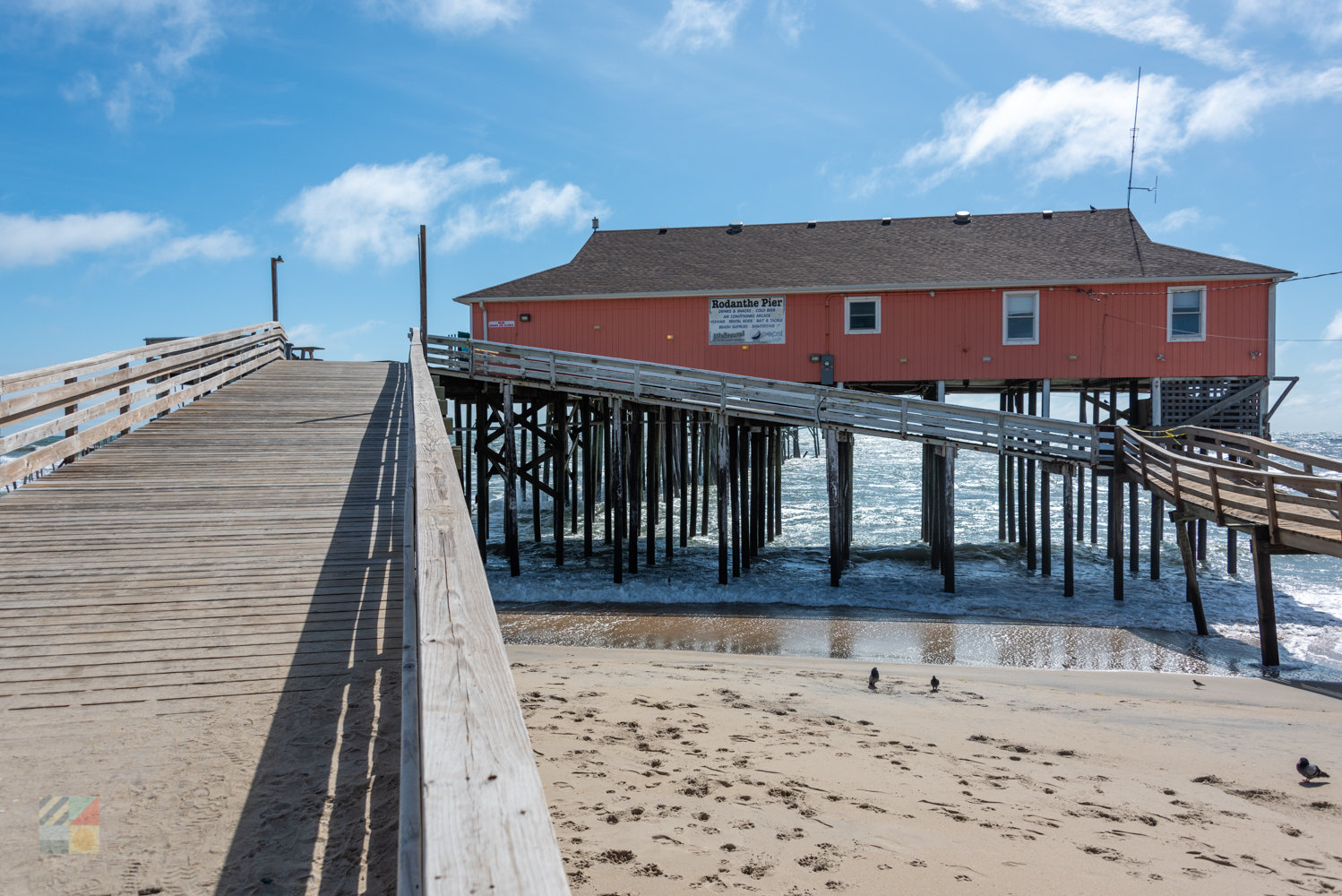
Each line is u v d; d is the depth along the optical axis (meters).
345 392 14.24
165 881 2.78
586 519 19.16
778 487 23.83
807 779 4.83
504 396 17.53
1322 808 4.98
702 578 16.81
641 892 3.31
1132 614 13.85
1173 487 13.08
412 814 2.09
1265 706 8.19
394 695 4.27
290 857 2.93
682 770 4.87
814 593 15.45
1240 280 18.47
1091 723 6.92
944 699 7.60
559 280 21.48
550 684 7.45
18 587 5.52
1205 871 3.89
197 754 3.65
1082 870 3.80
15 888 2.71
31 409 7.89
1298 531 9.98
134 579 5.73
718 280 20.59
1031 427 15.53
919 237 22.30
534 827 1.27
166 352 11.77
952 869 3.70
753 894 3.34
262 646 4.81
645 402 17.08
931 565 18.31
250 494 7.91
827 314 19.86
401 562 6.20
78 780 3.42
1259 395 18.72
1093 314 18.94
